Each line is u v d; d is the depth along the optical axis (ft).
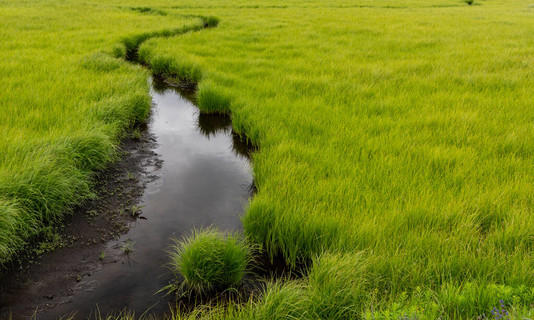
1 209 13.56
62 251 14.79
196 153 24.35
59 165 17.57
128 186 19.77
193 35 56.08
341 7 108.06
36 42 44.73
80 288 13.04
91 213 17.19
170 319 11.93
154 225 16.67
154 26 63.72
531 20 81.46
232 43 50.39
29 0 91.09
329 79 33.47
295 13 87.15
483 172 17.80
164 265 14.26
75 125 21.58
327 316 10.87
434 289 11.44
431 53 44.70
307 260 14.38
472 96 28.63
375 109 26.66
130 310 12.23
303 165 18.69
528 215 14.14
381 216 14.70
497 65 37.50
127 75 34.22
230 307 11.71
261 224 15.08
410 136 22.16
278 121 24.82
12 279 13.29
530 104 26.66
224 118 30.35
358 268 11.73
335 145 21.11
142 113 28.94
